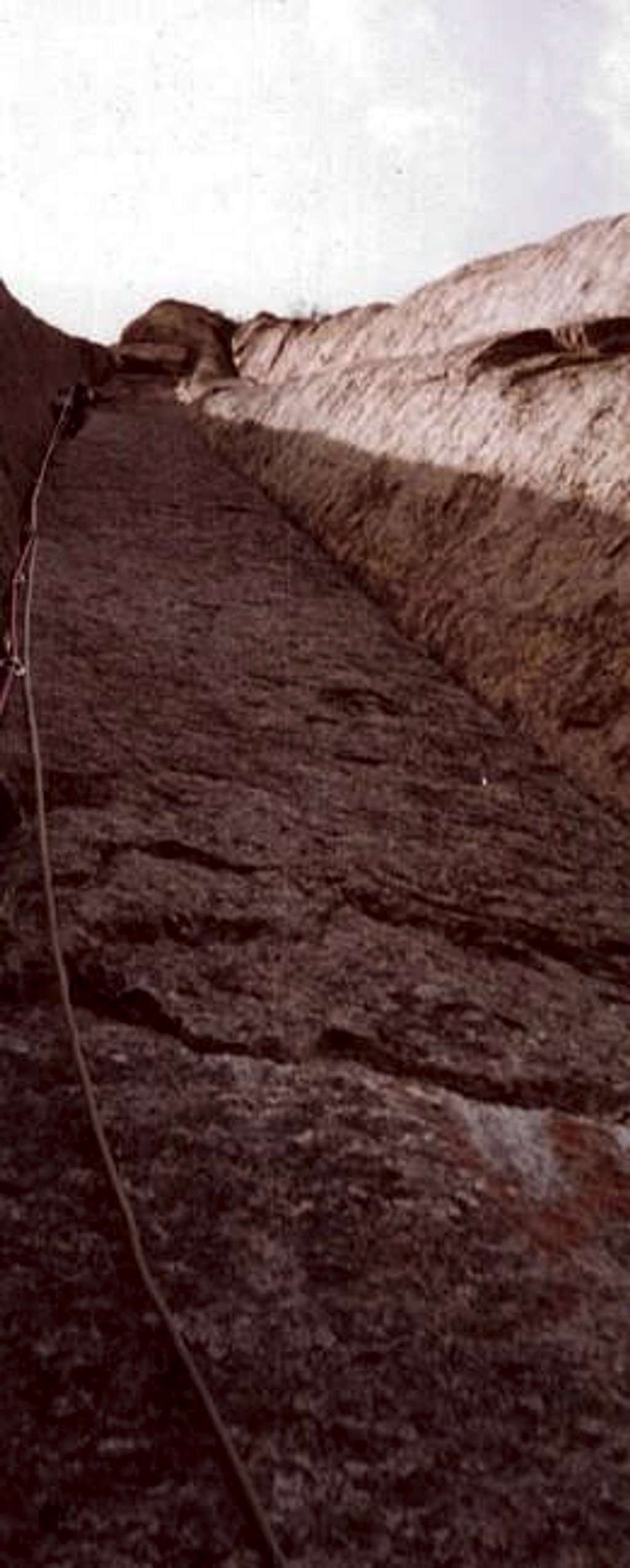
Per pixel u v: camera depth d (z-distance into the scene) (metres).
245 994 1.61
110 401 7.16
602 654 2.74
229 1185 1.25
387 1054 1.56
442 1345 1.11
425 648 3.30
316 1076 1.47
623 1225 1.35
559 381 3.54
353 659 3.13
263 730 2.55
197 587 3.45
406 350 5.99
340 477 4.32
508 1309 1.17
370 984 1.71
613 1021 1.78
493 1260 1.23
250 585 3.59
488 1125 1.46
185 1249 1.16
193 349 11.09
